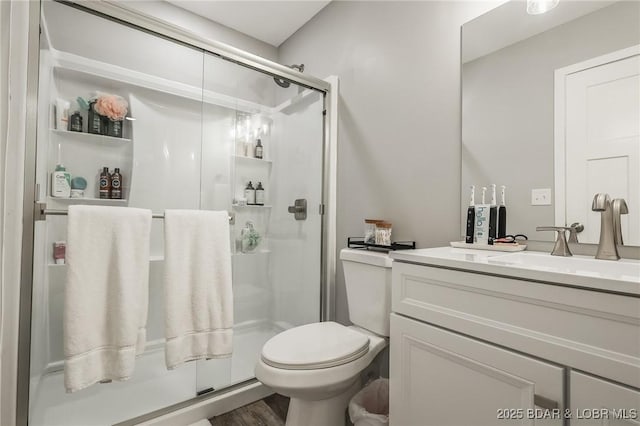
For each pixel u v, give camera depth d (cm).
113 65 189
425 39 157
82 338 118
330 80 210
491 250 122
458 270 91
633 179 97
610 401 63
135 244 131
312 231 217
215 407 160
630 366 61
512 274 79
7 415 115
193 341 144
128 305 126
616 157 101
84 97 183
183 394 162
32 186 122
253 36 260
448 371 92
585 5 108
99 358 123
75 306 118
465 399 87
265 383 118
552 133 114
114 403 152
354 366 124
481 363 84
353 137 197
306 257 220
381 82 179
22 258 120
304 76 201
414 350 102
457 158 142
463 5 142
